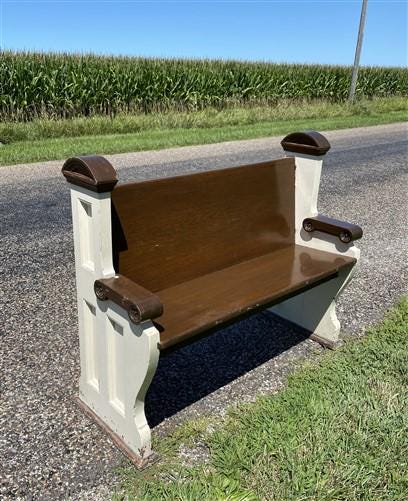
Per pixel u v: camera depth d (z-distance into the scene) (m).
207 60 16.73
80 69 13.05
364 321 3.47
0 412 2.47
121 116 12.49
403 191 7.31
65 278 4.07
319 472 2.01
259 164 2.97
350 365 2.85
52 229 5.23
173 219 2.53
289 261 2.96
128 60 14.55
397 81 22.52
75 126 10.88
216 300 2.40
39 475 2.10
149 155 9.16
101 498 2.00
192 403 2.59
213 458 2.17
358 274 4.29
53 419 2.44
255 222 3.00
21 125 10.51
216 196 2.74
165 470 2.13
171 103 14.59
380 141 12.03
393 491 1.97
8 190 6.67
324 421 2.30
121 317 2.05
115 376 2.25
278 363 2.98
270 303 2.53
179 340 2.05
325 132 13.11
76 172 2.06
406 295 3.84
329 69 19.19
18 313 3.46
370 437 2.21
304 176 3.17
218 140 10.87
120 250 2.31
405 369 2.74
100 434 2.35
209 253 2.74
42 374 2.79
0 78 11.80
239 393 2.68
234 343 3.20
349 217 5.97
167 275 2.54
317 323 3.22
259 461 2.11
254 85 16.69
